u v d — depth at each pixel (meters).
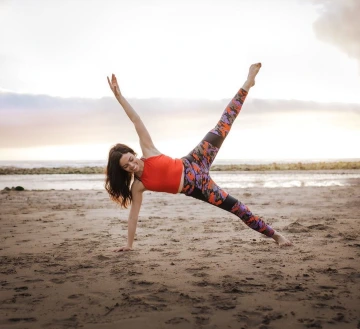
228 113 4.14
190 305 2.53
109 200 10.55
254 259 3.76
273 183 18.52
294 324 2.21
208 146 3.99
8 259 3.91
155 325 2.23
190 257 3.90
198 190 3.94
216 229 5.68
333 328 2.15
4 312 2.46
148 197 11.74
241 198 10.51
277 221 6.24
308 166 45.56
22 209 8.62
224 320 2.29
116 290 2.87
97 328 2.21
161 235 5.24
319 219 6.37
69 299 2.69
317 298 2.62
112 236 5.23
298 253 3.98
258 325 2.21
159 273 3.31
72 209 8.57
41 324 2.27
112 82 3.92
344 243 4.46
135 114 3.94
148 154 3.96
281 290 2.80
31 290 2.90
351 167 44.12
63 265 3.65
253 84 4.22
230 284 2.96
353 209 7.71
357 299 2.59
